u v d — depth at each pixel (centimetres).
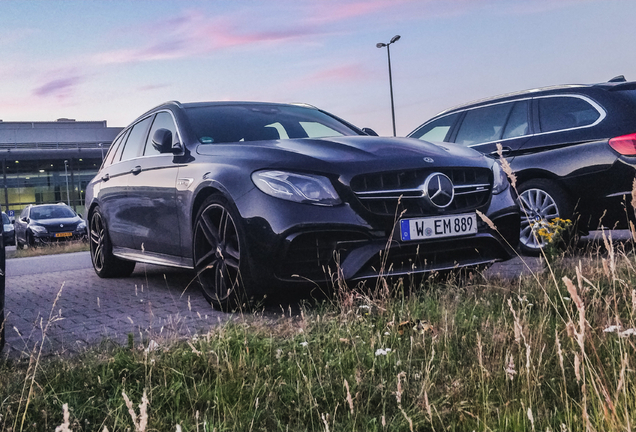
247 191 356
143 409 121
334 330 271
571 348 227
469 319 286
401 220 351
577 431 165
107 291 504
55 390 221
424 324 277
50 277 646
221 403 204
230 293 367
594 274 354
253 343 259
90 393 218
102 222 583
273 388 214
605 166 521
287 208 340
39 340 326
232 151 395
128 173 525
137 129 559
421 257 363
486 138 629
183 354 247
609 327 230
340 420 192
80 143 8275
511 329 249
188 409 205
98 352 266
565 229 455
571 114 559
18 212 7475
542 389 202
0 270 276
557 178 551
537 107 589
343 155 364
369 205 349
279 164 358
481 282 375
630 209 511
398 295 344
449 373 222
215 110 486
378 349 234
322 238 340
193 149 433
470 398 198
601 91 546
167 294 466
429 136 698
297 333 277
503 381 206
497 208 395
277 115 494
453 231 368
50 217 1794
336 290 344
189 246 420
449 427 179
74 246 1405
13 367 259
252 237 347
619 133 518
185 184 417
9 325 376
